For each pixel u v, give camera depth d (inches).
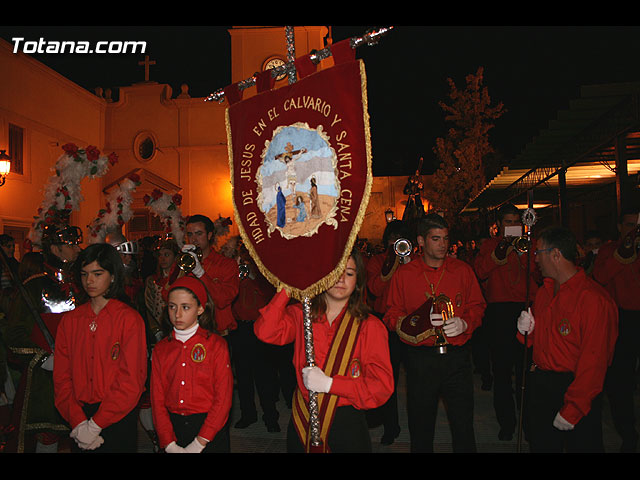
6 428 151.5
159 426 123.0
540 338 127.3
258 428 225.6
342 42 97.3
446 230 156.7
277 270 100.8
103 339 123.5
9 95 710.5
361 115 94.0
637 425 212.5
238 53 922.7
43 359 150.5
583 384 114.1
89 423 117.4
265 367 221.1
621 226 217.3
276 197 102.3
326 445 100.2
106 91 977.5
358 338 104.6
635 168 418.9
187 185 943.0
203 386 123.6
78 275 128.2
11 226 714.2
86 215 909.2
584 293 118.8
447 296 154.8
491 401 264.5
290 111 102.1
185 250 186.7
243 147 107.7
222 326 205.5
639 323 187.0
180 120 953.5
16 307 155.0
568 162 400.2
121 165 959.6
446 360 150.5
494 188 648.4
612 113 318.7
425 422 151.9
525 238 152.8
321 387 96.8
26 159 743.1
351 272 104.5
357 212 92.7
